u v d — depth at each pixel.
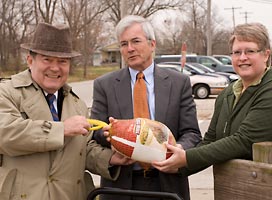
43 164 2.98
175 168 2.93
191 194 6.46
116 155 3.23
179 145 3.13
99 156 3.28
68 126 2.93
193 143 3.44
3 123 2.87
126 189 3.44
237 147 2.74
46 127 2.90
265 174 2.56
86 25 49.53
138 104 3.51
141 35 3.48
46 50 3.02
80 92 26.12
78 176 3.14
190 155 2.85
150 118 3.50
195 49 68.56
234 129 2.90
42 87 3.09
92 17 50.06
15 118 2.90
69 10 47.84
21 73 3.11
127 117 3.50
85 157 3.25
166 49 68.12
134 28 3.48
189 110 3.55
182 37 68.38
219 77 20.81
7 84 3.03
